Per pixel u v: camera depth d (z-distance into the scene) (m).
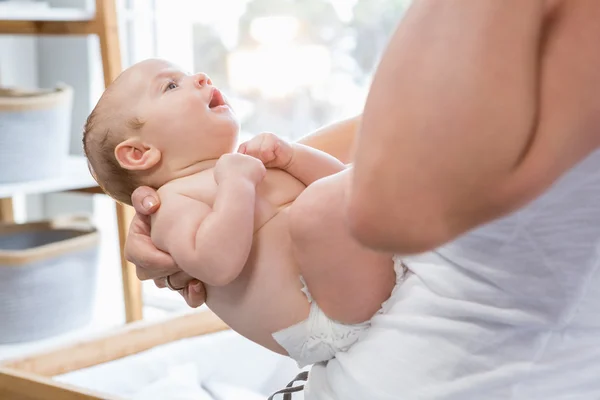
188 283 0.89
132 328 1.55
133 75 0.96
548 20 0.47
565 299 0.64
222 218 0.78
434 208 0.46
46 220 2.25
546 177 0.46
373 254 0.74
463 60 0.44
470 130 0.44
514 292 0.65
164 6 2.47
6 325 1.94
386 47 0.49
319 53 2.35
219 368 1.64
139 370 1.53
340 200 0.74
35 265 1.92
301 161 0.87
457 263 0.67
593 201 0.61
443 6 0.46
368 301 0.76
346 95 2.33
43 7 2.03
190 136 0.91
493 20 0.45
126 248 0.90
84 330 2.14
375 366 0.72
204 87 0.94
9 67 2.50
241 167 0.81
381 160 0.46
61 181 1.96
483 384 0.66
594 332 0.66
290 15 2.37
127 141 0.93
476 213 0.47
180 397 1.46
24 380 1.08
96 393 1.02
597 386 0.66
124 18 2.39
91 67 2.48
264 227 0.83
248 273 0.83
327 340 0.80
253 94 2.46
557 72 0.46
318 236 0.75
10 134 1.85
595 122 0.46
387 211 0.46
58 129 1.97
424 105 0.45
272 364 1.71
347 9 2.29
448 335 0.68
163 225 0.84
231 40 2.46
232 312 0.86
